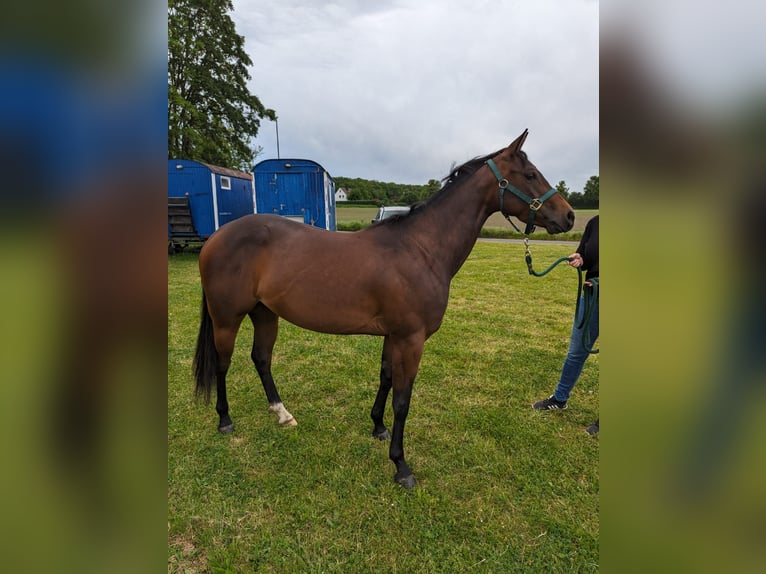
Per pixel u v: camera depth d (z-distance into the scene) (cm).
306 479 226
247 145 2070
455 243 233
